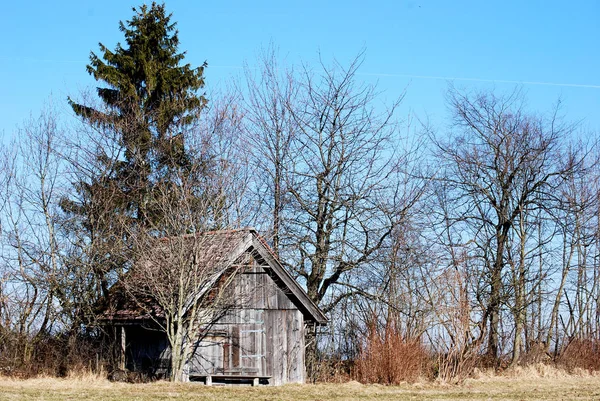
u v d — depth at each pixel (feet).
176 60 114.21
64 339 86.07
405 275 101.76
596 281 117.80
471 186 117.70
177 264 74.08
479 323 88.58
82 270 89.10
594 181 117.50
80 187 96.32
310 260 105.40
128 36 112.47
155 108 110.32
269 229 90.53
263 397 60.03
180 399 57.36
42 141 93.91
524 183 114.93
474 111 132.87
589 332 114.32
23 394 58.13
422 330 85.81
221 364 81.46
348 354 105.70
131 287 76.89
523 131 116.06
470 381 80.23
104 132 101.81
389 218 102.78
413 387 72.90
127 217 95.25
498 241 115.03
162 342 81.66
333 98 105.09
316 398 60.13
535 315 119.14
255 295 82.58
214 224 80.12
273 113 105.29
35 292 86.48
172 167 96.27
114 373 80.33
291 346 82.53
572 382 84.07
